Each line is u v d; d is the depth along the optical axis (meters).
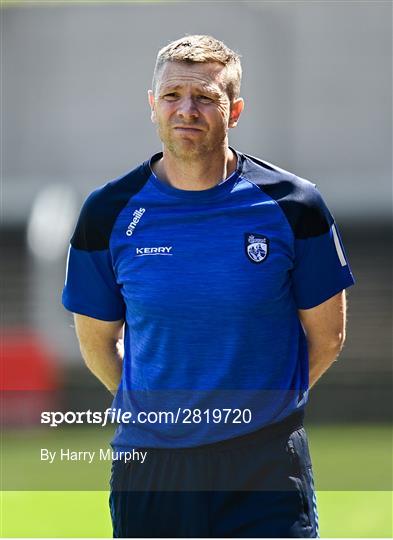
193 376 12.95
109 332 14.09
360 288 42.59
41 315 43.56
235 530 12.84
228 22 54.19
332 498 25.03
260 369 12.93
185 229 12.91
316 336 13.77
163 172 13.30
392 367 40.88
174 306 12.80
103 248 13.31
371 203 44.59
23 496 25.53
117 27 55.41
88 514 23.33
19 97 56.06
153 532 13.09
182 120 12.55
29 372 39.53
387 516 22.92
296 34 53.91
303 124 53.91
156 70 12.88
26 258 44.75
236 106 13.25
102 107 55.66
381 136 53.53
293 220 12.99
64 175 55.47
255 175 13.16
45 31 56.03
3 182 53.72
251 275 12.76
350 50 53.62
